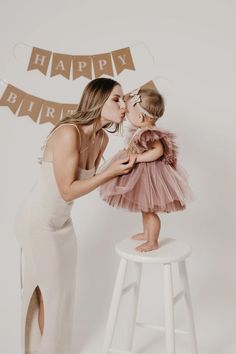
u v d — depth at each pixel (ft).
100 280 7.14
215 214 7.05
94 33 6.89
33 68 6.14
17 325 6.30
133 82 6.86
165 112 6.82
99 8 6.86
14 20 6.98
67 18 6.91
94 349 5.83
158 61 6.82
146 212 4.64
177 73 6.81
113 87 4.85
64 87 6.93
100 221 7.16
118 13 6.84
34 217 4.95
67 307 5.32
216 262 7.11
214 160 6.91
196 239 7.13
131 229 7.13
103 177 4.51
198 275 7.14
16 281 7.18
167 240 5.03
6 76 7.00
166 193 4.49
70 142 4.61
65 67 6.12
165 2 6.77
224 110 6.80
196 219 7.09
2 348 5.77
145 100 4.64
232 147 6.86
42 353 5.08
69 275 5.29
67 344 5.43
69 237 5.32
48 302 5.02
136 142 4.55
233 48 6.70
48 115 6.18
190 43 6.77
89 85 4.89
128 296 7.03
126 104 4.77
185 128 6.85
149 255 4.39
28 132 7.13
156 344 5.95
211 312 6.61
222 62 6.73
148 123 4.71
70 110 6.15
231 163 6.90
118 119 4.84
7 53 7.00
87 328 6.34
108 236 7.17
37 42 6.98
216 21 6.70
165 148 4.62
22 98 6.19
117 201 4.65
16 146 7.17
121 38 6.86
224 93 6.77
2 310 6.67
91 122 4.83
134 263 5.31
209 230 7.09
